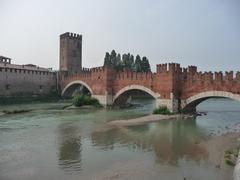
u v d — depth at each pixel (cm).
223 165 2103
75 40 11388
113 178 1852
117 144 2822
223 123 4291
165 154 2448
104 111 6172
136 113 5747
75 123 4247
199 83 4822
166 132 3491
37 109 6366
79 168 2056
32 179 1838
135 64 13525
